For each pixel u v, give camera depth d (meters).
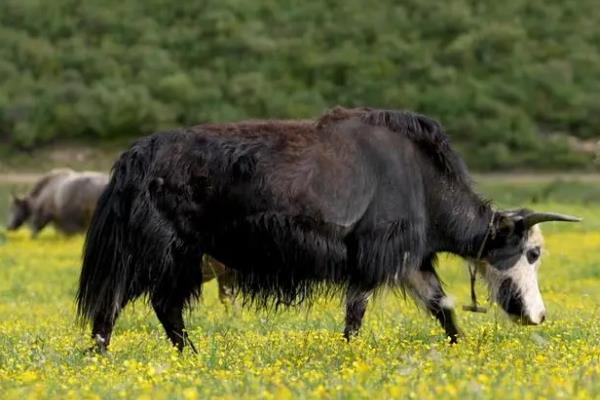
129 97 110.25
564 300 25.41
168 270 15.29
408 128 16.38
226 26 120.94
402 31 122.69
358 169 15.78
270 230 15.38
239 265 15.68
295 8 125.56
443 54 119.44
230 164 15.31
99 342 15.32
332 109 16.33
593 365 12.38
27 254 45.16
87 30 122.12
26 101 109.38
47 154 104.88
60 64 116.25
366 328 18.86
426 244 16.81
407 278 16.84
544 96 114.94
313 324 19.88
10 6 123.25
